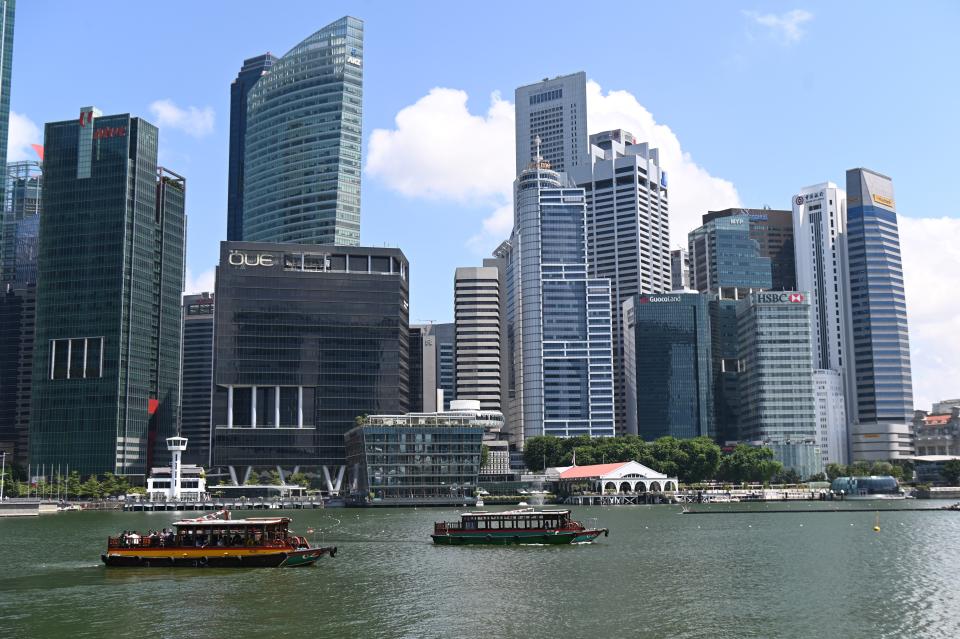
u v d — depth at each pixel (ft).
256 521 506.48
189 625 348.18
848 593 408.05
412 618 357.41
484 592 412.77
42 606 384.88
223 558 494.59
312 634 333.01
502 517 634.43
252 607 379.55
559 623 347.56
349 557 544.21
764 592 411.34
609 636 327.47
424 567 495.41
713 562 515.50
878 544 618.44
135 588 426.51
